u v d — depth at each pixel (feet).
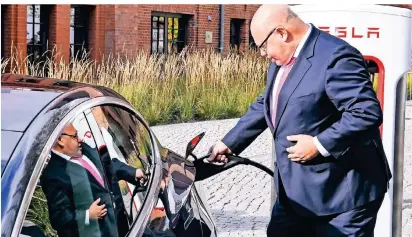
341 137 12.37
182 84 55.52
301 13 16.81
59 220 8.84
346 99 12.38
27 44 61.26
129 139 11.26
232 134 14.71
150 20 72.43
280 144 13.15
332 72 12.51
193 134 44.39
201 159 14.55
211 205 26.17
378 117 12.30
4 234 7.55
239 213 25.12
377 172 13.14
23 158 8.27
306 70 12.76
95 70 53.42
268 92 13.50
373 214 13.26
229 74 57.93
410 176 32.50
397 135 16.97
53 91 9.78
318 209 12.94
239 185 29.86
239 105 55.67
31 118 8.86
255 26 13.04
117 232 9.55
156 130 45.68
